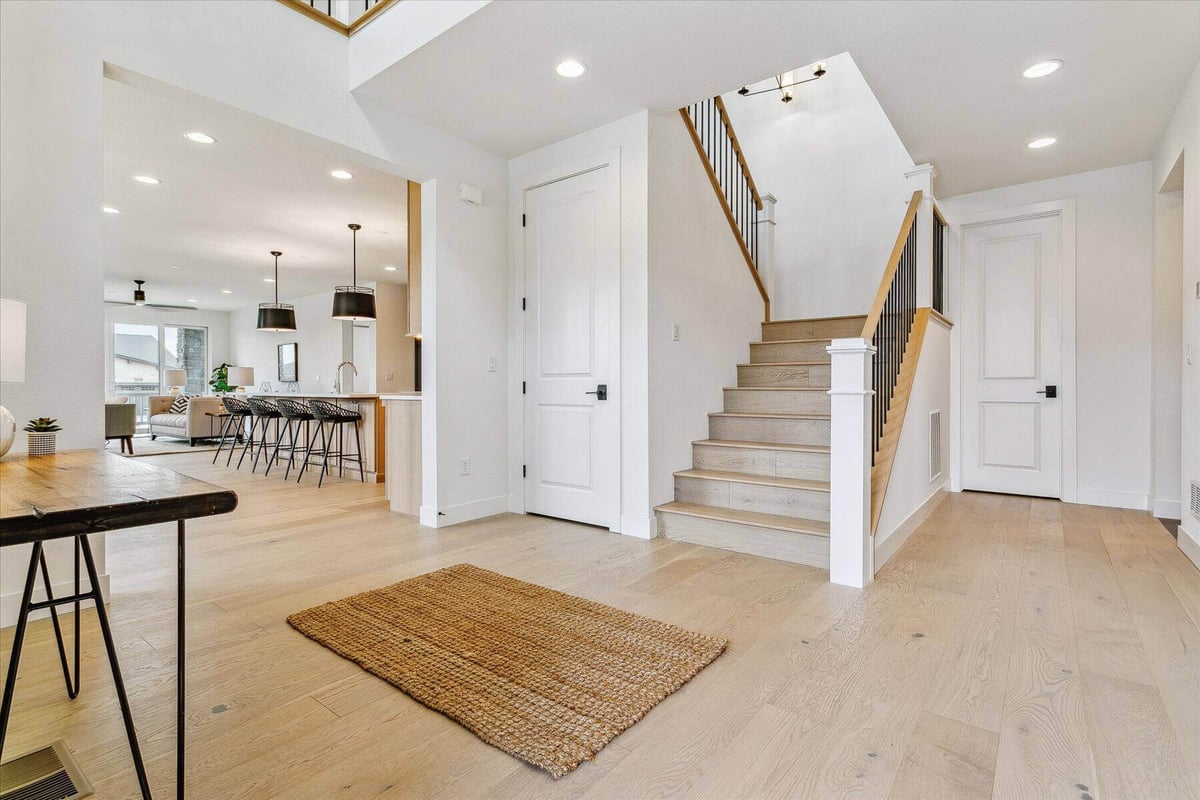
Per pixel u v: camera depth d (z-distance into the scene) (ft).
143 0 7.93
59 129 7.19
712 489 11.38
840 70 17.98
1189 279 9.89
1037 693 5.54
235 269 26.23
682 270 12.28
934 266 14.39
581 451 12.28
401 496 13.50
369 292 20.52
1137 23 8.34
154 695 5.49
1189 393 9.90
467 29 8.57
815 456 10.91
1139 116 11.15
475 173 12.77
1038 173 14.07
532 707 5.29
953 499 14.66
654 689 5.60
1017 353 14.97
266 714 5.20
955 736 4.89
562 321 12.56
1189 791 4.19
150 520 3.47
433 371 12.05
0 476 4.34
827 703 5.41
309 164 13.99
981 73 9.70
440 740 4.85
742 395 13.52
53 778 4.29
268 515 13.34
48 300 7.11
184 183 15.33
